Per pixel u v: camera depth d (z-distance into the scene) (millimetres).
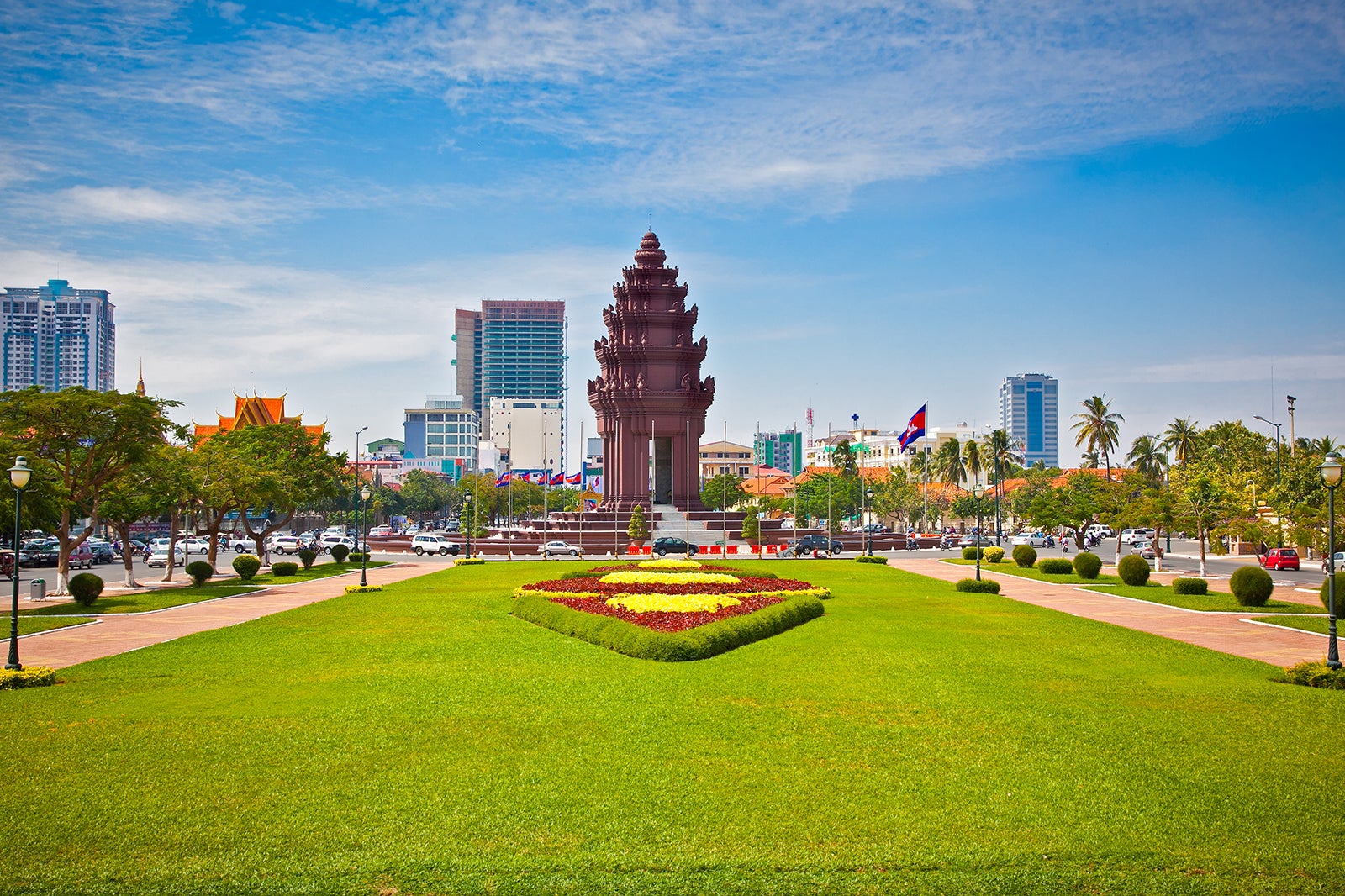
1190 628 41375
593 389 115750
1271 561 83062
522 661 31719
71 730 22781
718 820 17203
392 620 42688
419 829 16750
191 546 113812
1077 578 69750
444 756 20625
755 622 36875
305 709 24719
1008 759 20641
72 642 36750
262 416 135125
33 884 14711
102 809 17641
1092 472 146250
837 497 145125
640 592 48562
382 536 120062
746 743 21688
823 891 14656
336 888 14688
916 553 115250
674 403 112125
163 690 27172
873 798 18234
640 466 112000
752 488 199250
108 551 92688
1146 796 18453
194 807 17734
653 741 21828
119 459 55594
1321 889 14742
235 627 40344
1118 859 15727
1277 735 22609
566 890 14633
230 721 23547
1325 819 17391
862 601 51344
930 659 32219
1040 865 15516
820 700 25812
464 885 14766
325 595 56031
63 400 50781
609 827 16844
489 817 17266
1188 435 142500
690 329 114500
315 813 17438
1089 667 30922
